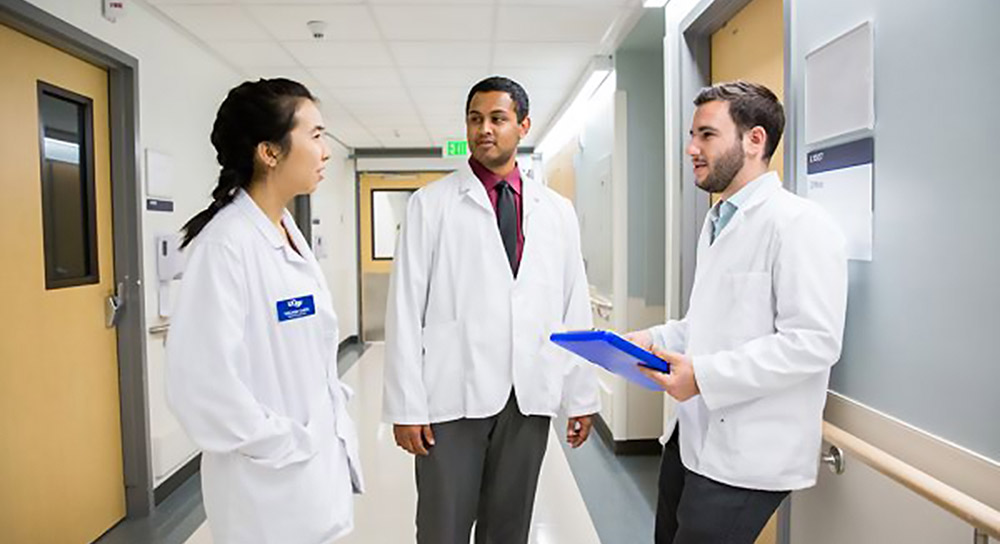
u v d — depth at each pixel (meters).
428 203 1.63
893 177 1.23
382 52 3.65
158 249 2.89
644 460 3.52
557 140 6.33
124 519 2.75
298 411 1.21
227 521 1.15
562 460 3.52
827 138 1.44
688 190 2.48
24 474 2.15
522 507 1.70
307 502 1.18
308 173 1.21
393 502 2.97
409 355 1.58
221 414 1.05
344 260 7.48
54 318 2.31
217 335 1.07
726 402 1.20
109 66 2.60
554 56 3.79
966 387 1.05
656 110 3.66
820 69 1.47
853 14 1.35
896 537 1.23
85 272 2.52
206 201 3.51
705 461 1.29
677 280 2.58
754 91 1.32
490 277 1.59
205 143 3.52
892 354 1.25
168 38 3.07
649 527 2.66
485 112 1.56
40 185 2.24
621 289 3.66
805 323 1.16
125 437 2.74
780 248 1.21
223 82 3.81
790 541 1.62
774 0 1.92
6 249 2.07
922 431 1.16
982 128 1.01
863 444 1.27
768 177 1.32
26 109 2.17
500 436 1.66
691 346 1.37
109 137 2.67
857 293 1.36
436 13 3.01
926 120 1.13
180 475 3.09
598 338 1.16
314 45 3.47
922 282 1.15
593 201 4.44
